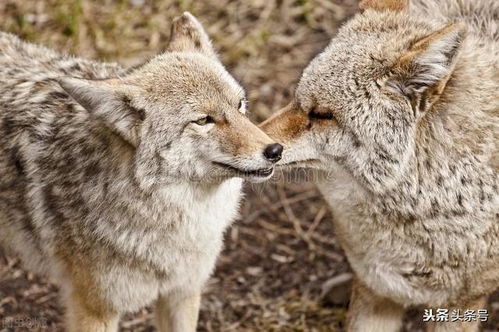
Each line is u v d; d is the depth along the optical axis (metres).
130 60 16.66
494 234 10.23
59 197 10.35
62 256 10.61
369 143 9.99
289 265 14.23
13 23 16.91
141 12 17.56
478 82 9.98
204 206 10.16
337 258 14.32
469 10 11.72
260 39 17.30
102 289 10.46
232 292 13.71
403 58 9.70
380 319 11.59
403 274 10.64
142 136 9.79
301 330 13.05
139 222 10.02
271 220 15.00
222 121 9.80
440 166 9.96
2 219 11.08
